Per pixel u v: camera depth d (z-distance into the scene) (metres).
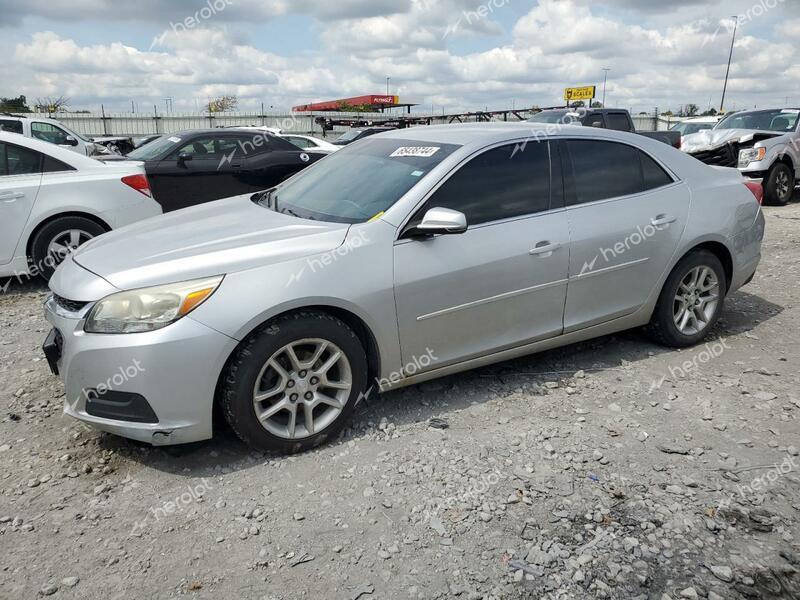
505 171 3.82
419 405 3.79
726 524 2.72
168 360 2.92
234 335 2.99
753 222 4.84
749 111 13.41
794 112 12.59
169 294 2.97
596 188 4.13
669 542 2.61
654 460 3.21
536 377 4.18
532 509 2.82
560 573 2.45
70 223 6.43
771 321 5.26
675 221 4.34
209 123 32.84
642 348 4.67
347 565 2.49
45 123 15.03
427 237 3.48
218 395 3.14
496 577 2.43
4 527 2.71
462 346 3.70
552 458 3.22
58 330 3.18
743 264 4.81
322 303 3.19
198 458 3.23
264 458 3.24
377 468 3.14
